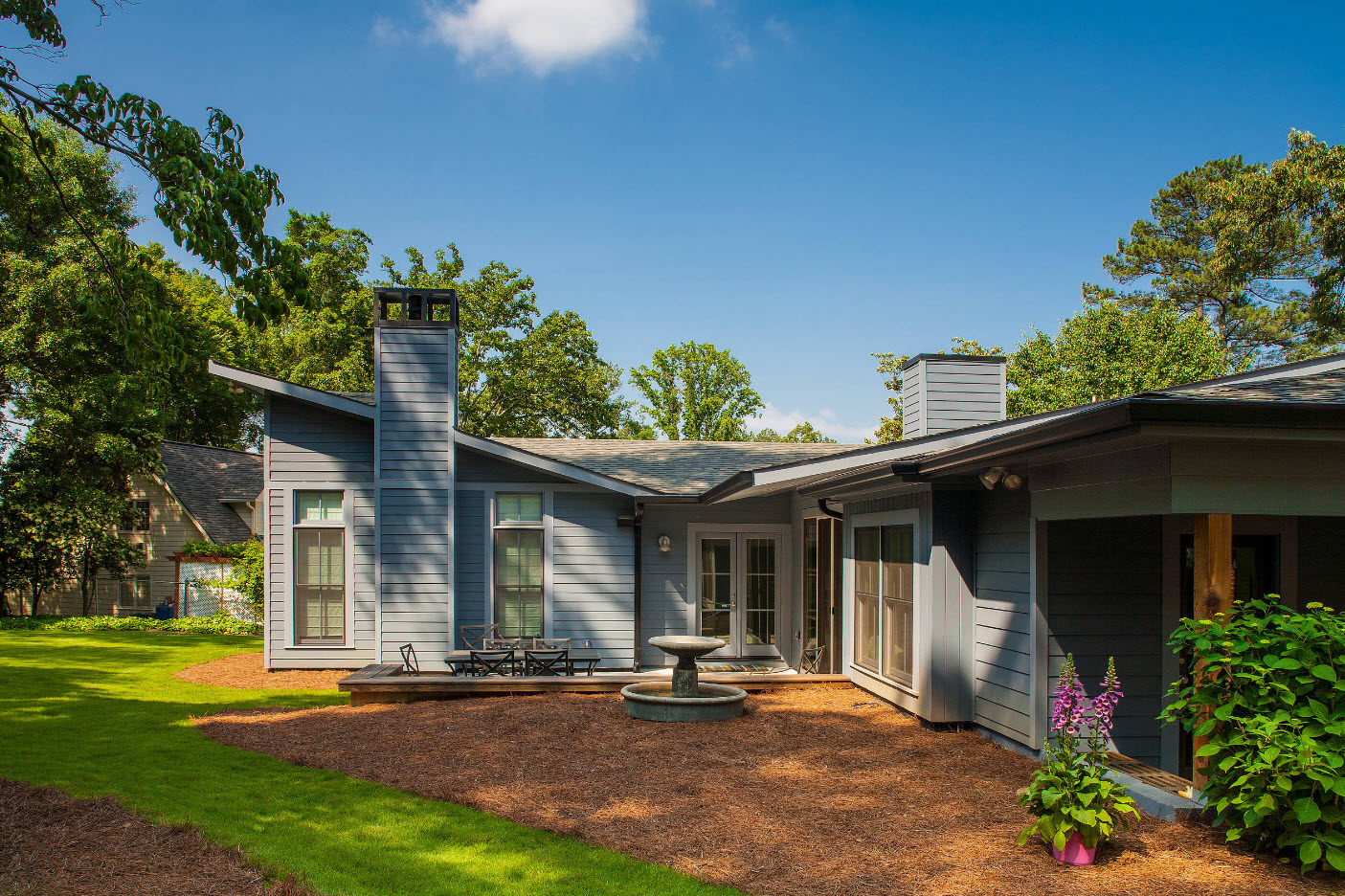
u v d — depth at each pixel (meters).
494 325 32.34
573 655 13.38
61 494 22.67
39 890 4.76
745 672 12.66
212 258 7.69
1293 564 7.36
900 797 6.43
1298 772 4.53
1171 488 5.11
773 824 5.86
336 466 13.71
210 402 33.75
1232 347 34.53
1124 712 7.29
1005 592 7.91
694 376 38.00
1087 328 28.94
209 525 25.48
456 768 7.37
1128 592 7.38
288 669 13.54
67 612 26.62
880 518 10.01
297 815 6.17
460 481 13.45
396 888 4.84
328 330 30.42
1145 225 37.81
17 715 9.80
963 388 12.25
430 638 13.08
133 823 5.89
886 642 9.91
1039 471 6.98
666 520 14.12
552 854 5.38
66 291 20.80
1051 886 4.66
